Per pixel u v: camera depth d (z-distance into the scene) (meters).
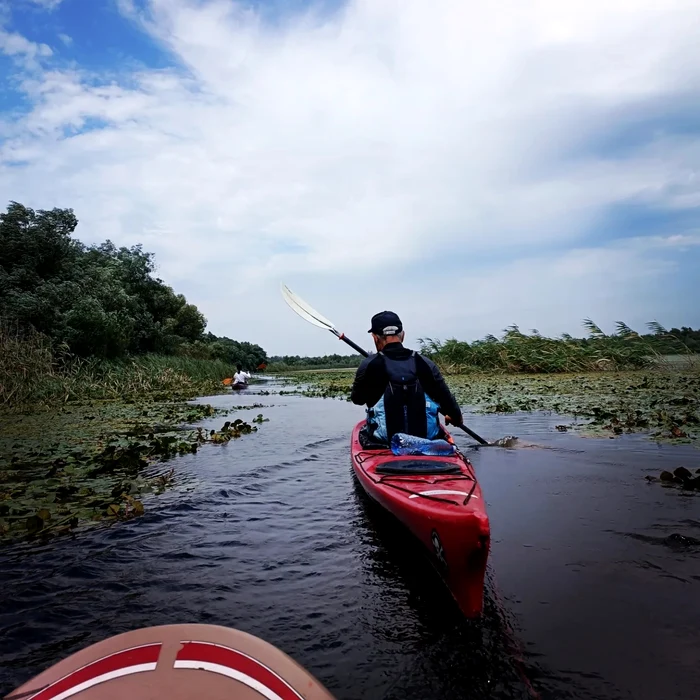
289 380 28.75
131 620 2.54
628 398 10.40
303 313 7.21
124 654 1.30
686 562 3.00
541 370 20.47
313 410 11.73
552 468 5.18
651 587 2.74
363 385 4.29
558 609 2.57
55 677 1.25
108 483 4.92
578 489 4.44
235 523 3.86
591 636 2.34
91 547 3.41
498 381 16.36
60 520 3.86
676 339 18.25
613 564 3.02
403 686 2.04
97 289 18.45
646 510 3.84
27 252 16.41
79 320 15.77
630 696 1.96
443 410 4.52
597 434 6.75
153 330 23.05
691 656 2.18
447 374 20.92
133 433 7.81
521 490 4.50
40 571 3.06
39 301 14.84
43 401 11.94
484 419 8.58
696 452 5.58
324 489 4.77
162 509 4.15
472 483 3.27
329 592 2.82
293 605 2.68
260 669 1.28
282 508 4.21
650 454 5.55
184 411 11.11
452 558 2.53
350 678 2.09
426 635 2.39
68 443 6.99
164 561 3.20
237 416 10.49
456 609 2.62
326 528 3.75
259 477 5.17
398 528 3.37
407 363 4.18
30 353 12.41
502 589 2.78
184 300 33.81
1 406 10.93
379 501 3.49
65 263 17.73
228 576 3.00
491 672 2.12
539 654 2.22
